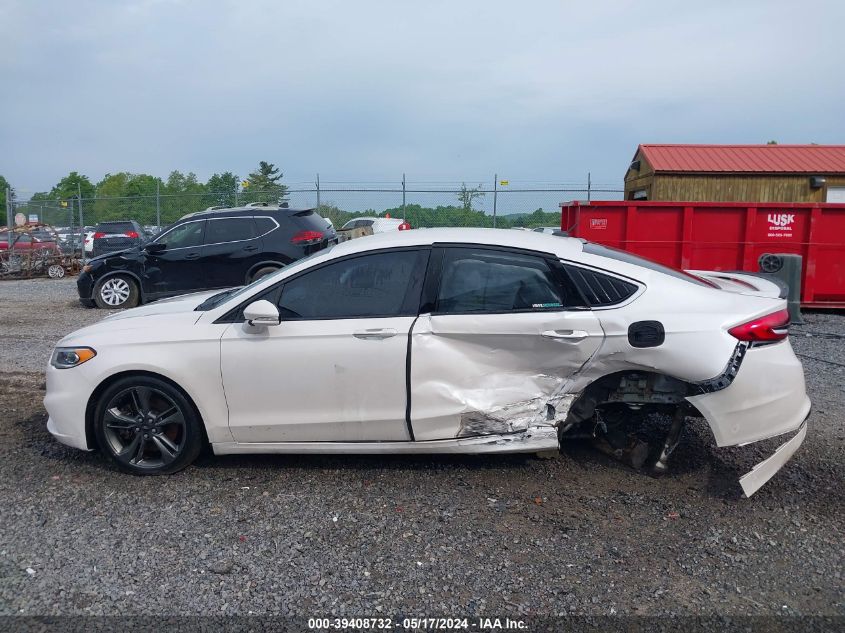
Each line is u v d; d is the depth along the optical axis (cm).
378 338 417
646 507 402
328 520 387
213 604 310
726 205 1070
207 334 431
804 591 320
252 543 362
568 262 421
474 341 418
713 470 452
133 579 329
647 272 423
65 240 2333
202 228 1164
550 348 414
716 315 400
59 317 1138
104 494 422
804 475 443
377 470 454
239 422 431
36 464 470
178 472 451
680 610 306
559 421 425
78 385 440
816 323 1018
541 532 373
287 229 1145
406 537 367
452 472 449
